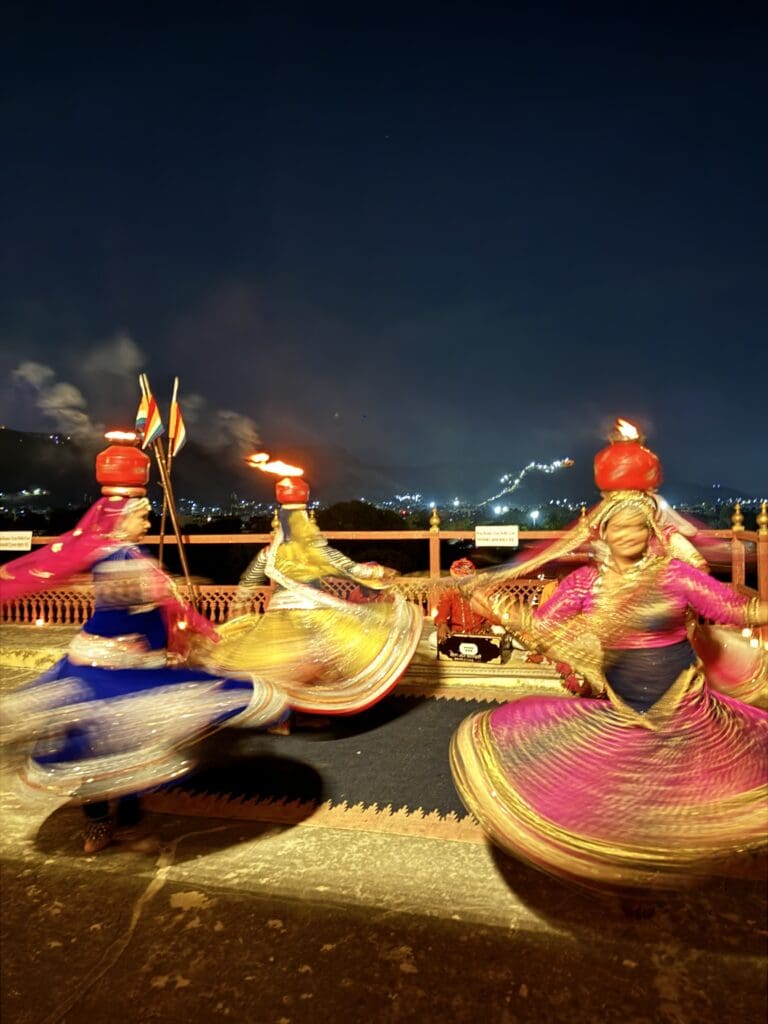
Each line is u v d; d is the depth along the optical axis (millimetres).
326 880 3074
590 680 2855
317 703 4848
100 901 2953
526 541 7715
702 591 2637
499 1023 2252
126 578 3160
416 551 11133
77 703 3053
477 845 3363
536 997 2357
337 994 2391
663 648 2688
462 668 6223
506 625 3012
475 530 7711
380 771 4293
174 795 3961
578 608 2879
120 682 3154
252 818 3678
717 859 2424
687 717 2633
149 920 2814
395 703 5625
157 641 3297
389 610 5371
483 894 2951
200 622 4336
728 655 3402
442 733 4969
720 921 2742
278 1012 2316
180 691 3207
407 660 5133
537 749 2693
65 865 3242
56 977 2500
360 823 3602
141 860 3270
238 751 4645
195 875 3137
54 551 3258
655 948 2592
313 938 2682
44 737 3000
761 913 2789
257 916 2826
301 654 5000
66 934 2736
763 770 2531
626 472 2658
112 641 3160
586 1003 2328
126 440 3527
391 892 2973
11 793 4027
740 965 2498
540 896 2930
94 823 3346
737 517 7418
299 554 5242
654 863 2424
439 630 6555
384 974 2477
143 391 6160
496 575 3180
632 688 2691
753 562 7227
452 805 3807
